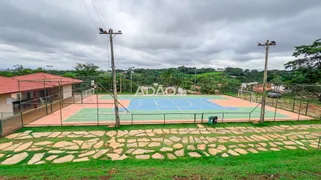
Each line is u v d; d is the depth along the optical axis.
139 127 12.58
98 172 5.85
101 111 18.36
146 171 5.96
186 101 26.75
